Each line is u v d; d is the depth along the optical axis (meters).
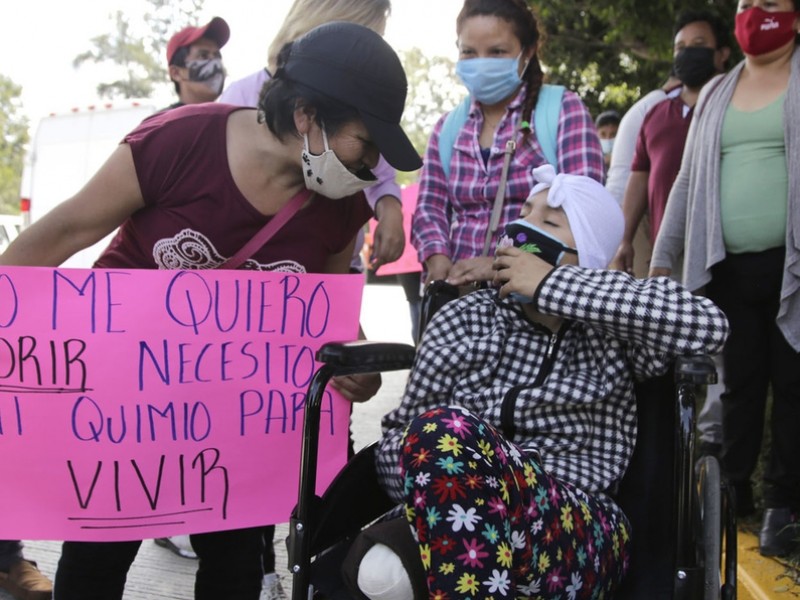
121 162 2.08
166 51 4.15
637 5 6.36
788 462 3.25
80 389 2.15
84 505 2.18
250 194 2.14
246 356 2.23
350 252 2.49
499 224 3.07
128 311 2.14
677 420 1.77
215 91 4.16
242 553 2.34
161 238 2.15
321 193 2.15
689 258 3.38
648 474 2.09
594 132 3.08
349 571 1.75
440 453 1.61
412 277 5.45
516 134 3.09
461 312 2.29
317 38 2.02
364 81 1.97
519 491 1.69
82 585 2.23
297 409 2.30
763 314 3.34
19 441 2.15
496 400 2.09
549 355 2.15
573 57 8.49
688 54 4.17
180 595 3.21
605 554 1.88
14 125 43.34
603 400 2.07
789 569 3.13
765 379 3.39
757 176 3.21
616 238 2.22
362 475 2.11
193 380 2.20
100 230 2.11
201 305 2.18
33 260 2.08
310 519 1.93
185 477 2.22
